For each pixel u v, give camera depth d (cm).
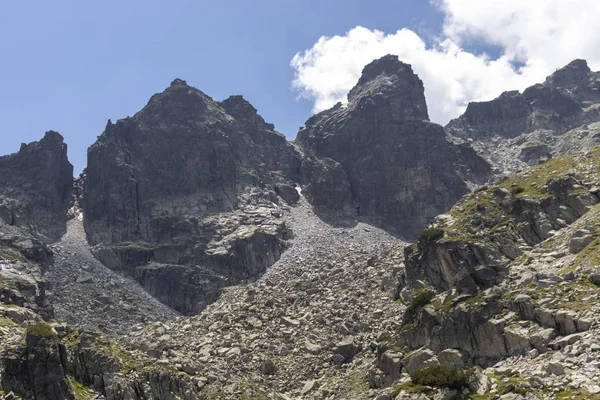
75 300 13412
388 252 13188
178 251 15700
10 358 5788
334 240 16238
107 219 17150
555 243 7912
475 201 10244
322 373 8488
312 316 10519
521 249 8194
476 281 7481
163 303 14425
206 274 14575
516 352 6012
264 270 14850
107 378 6306
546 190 9088
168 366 7062
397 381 6581
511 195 9588
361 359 8344
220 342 9919
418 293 8469
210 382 7219
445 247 8781
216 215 17050
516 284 6975
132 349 7475
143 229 16850
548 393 4869
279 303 11556
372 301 10350
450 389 5434
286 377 8669
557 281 6556
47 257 14862
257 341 9862
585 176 9138
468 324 6625
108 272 15300
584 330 5575
